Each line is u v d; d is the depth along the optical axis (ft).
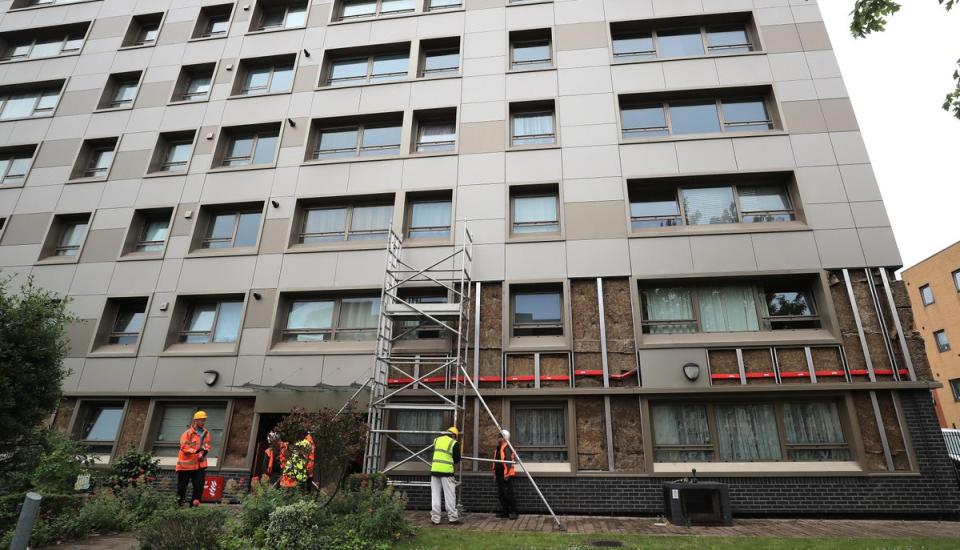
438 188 51.39
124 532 31.04
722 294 45.06
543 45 57.72
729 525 34.24
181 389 48.47
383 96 56.95
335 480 33.17
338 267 50.60
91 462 39.42
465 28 58.49
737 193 47.80
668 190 49.29
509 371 44.11
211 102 60.90
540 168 50.31
